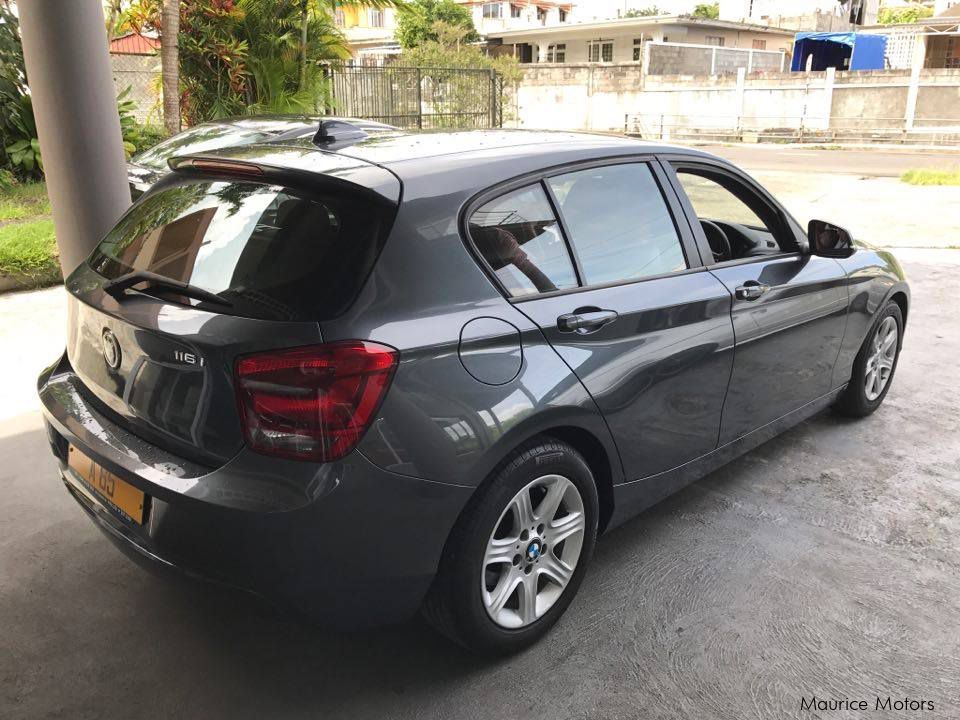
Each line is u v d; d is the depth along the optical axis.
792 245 3.70
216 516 2.09
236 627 2.79
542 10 62.84
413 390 2.15
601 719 2.38
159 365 2.26
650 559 3.18
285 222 2.30
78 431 2.48
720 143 27.55
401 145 2.68
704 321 3.04
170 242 2.49
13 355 5.40
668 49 31.53
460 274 2.34
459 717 2.38
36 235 7.68
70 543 3.28
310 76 14.66
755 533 3.37
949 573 3.10
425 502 2.20
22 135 11.98
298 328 2.07
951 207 12.02
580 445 2.76
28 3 4.29
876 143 25.52
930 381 5.14
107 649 2.67
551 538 2.63
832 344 3.92
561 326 2.51
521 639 2.61
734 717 2.39
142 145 12.90
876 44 33.38
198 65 14.08
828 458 4.06
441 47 32.00
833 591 2.98
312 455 2.05
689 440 3.12
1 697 2.45
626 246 2.88
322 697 2.46
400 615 2.35
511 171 2.59
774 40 44.25
